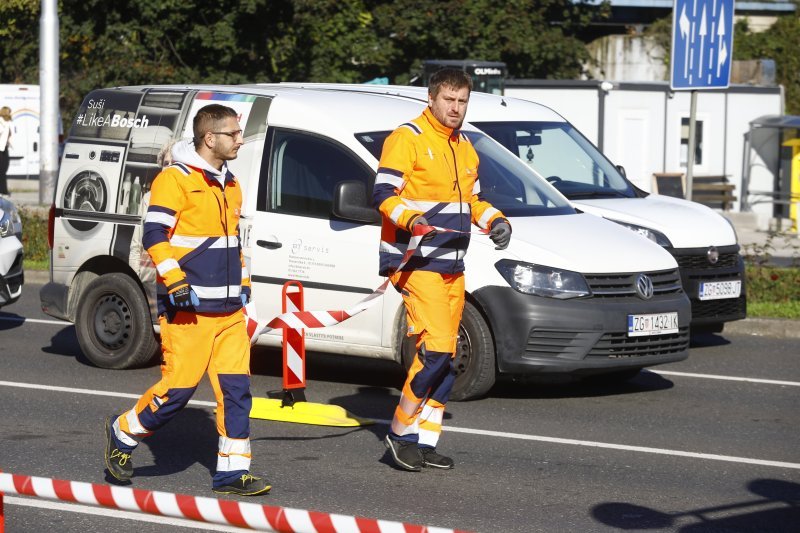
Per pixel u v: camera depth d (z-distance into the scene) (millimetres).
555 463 9438
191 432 10289
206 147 8125
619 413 11273
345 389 12164
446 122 8766
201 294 8109
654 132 34906
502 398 11789
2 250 15164
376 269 11477
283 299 10633
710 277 14602
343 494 8492
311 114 12102
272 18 35500
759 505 8383
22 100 43812
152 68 34750
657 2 50500
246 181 12234
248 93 12547
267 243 12008
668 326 11586
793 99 51625
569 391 12242
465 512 8117
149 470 9086
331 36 38156
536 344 11125
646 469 9320
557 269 11188
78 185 13445
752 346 15320
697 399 12016
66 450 9703
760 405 11789
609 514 8125
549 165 15086
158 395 8273
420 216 8461
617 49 45156
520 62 40375
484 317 11312
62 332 15688
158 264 7973
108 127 13375
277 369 13211
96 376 12797
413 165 8750
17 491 5840
